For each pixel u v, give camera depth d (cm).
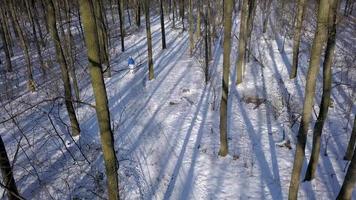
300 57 2072
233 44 2397
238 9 3425
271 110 1510
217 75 1909
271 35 2494
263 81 1817
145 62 2231
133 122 1454
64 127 1366
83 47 2330
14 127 1370
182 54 2333
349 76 1773
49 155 1180
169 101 1642
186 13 3506
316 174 1090
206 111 1533
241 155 1205
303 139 804
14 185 808
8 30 2697
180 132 1373
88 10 572
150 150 1248
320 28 699
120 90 1802
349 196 786
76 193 998
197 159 1193
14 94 1725
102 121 639
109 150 669
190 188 1056
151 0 4072
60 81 1805
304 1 1698
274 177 1084
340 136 1300
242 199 998
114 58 2342
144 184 1062
